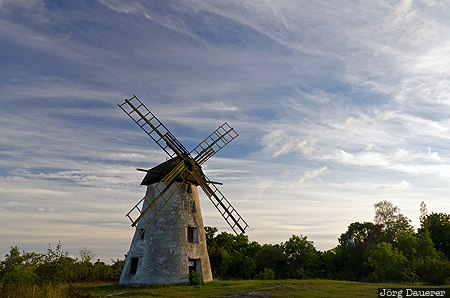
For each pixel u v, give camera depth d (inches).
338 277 1996.8
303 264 2240.4
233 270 2170.3
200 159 1355.8
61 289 860.6
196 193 1355.8
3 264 1155.3
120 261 1887.3
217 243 2413.9
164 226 1238.3
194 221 1296.8
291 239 2305.6
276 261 2266.2
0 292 780.6
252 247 2425.0
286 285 1092.5
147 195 1316.4
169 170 1278.3
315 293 928.3
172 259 1200.8
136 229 1295.5
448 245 2319.1
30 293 785.6
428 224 2421.3
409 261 1699.1
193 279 1172.5
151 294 971.9
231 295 921.5
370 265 1759.4
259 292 957.2
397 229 2313.0
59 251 1015.6
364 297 868.0
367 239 2454.5
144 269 1186.6
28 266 1051.3
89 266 1722.4
